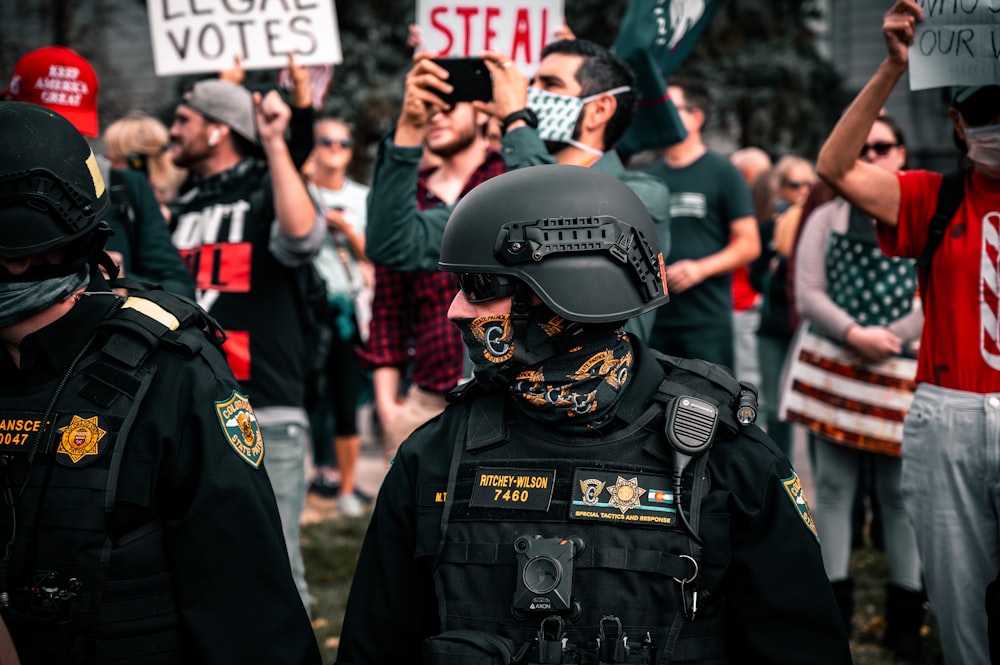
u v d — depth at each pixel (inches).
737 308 303.3
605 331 81.7
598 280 79.4
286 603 87.0
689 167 237.5
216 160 175.2
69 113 145.8
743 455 81.1
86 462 82.7
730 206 232.5
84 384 84.6
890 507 182.4
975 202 127.2
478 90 144.8
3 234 81.9
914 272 181.5
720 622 80.7
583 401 80.7
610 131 142.7
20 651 81.5
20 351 85.6
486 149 177.2
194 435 85.5
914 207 130.5
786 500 81.0
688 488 79.2
